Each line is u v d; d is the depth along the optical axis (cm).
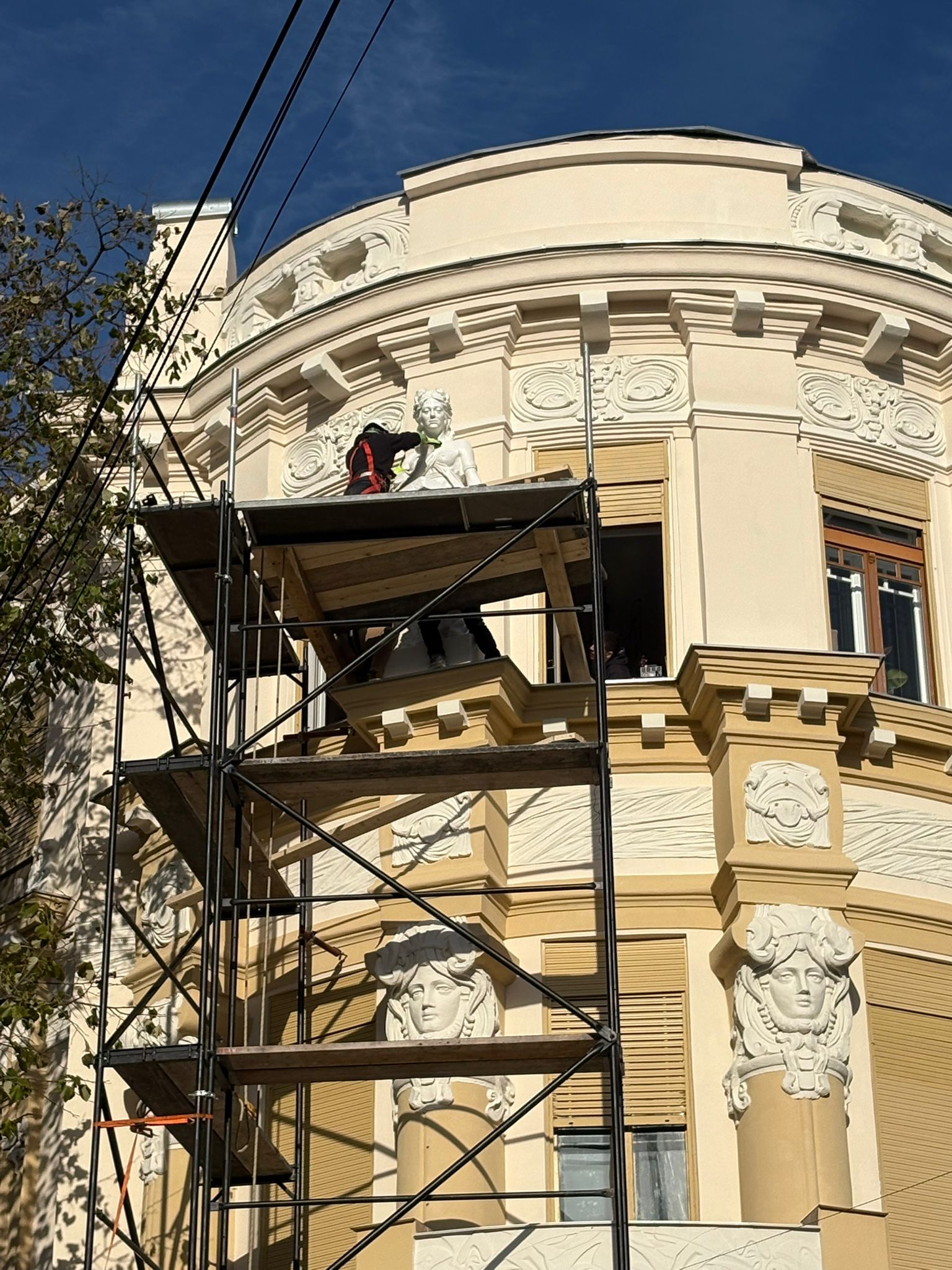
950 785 2189
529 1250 1784
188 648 2489
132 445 2142
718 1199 1966
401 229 2466
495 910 2061
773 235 2400
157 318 2416
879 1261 1784
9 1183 2258
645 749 2138
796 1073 1961
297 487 2425
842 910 2039
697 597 2245
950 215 2539
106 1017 1934
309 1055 1784
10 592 2258
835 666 2098
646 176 2416
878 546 2338
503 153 2433
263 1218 2100
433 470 2147
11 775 2409
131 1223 1783
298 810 2200
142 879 2319
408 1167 1958
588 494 1945
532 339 2373
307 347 2431
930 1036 2084
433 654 2169
